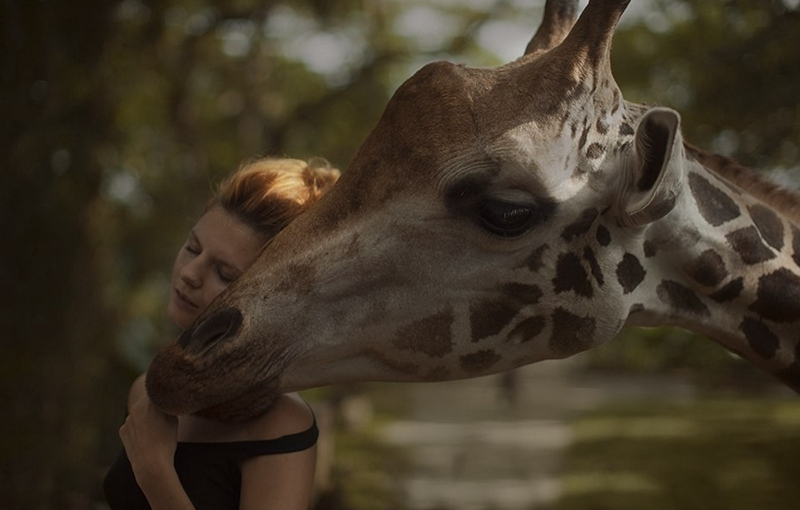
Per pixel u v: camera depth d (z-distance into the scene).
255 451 2.13
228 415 2.09
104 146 8.16
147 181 15.30
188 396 1.99
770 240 2.28
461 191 1.95
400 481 9.73
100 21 7.77
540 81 1.99
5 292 6.95
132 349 9.36
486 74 2.04
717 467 10.67
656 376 29.97
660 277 2.19
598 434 14.55
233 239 2.21
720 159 2.43
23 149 7.07
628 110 2.11
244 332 2.00
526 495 9.23
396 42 16.80
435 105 2.00
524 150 1.94
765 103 6.43
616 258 2.08
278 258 2.05
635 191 1.96
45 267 7.16
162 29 11.34
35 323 7.08
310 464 2.19
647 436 13.89
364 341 2.06
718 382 22.48
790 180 6.70
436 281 2.02
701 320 2.27
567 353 2.12
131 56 11.14
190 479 2.15
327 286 2.02
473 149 1.95
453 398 23.22
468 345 2.08
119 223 13.00
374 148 2.05
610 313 2.10
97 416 7.87
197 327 2.03
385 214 2.01
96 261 7.88
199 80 16.14
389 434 14.45
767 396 20.27
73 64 7.59
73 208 7.45
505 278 2.03
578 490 9.47
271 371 2.03
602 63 2.02
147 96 14.40
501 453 12.37
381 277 2.02
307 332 2.03
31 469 6.59
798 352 2.30
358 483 9.30
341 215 2.04
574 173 1.98
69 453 7.03
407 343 2.07
